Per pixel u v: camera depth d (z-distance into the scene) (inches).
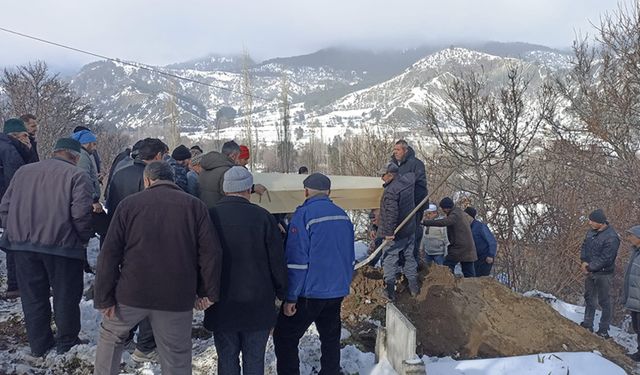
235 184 177.0
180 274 162.9
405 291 301.3
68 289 207.0
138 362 207.2
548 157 755.4
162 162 170.7
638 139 720.3
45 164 205.2
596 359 232.7
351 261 194.9
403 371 189.3
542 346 265.9
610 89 717.3
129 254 161.8
